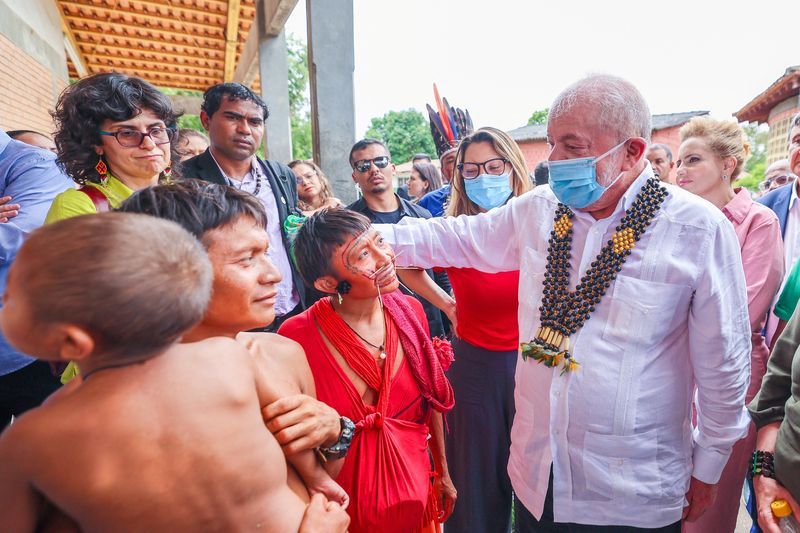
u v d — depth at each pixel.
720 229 1.23
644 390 1.29
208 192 0.85
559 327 1.35
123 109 1.57
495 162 2.20
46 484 0.58
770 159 9.82
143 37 8.96
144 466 0.60
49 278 0.51
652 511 1.35
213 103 2.35
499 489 2.06
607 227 1.33
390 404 1.26
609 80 1.24
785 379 1.44
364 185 3.13
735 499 2.00
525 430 1.49
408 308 1.37
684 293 1.24
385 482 1.16
